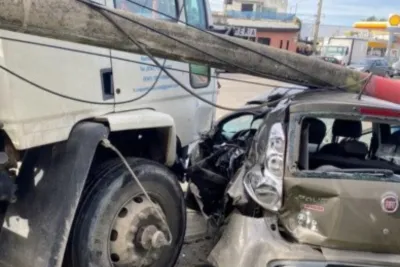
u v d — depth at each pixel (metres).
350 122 3.59
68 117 3.09
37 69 2.86
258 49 3.68
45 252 2.95
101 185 3.24
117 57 3.35
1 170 2.78
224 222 3.41
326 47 39.56
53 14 2.42
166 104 4.19
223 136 4.97
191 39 3.21
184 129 4.57
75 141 3.06
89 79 3.24
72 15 2.52
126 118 3.37
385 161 3.61
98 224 3.19
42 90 2.89
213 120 5.32
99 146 3.32
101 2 3.39
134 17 2.88
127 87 3.59
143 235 3.37
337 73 4.22
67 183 2.99
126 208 3.37
